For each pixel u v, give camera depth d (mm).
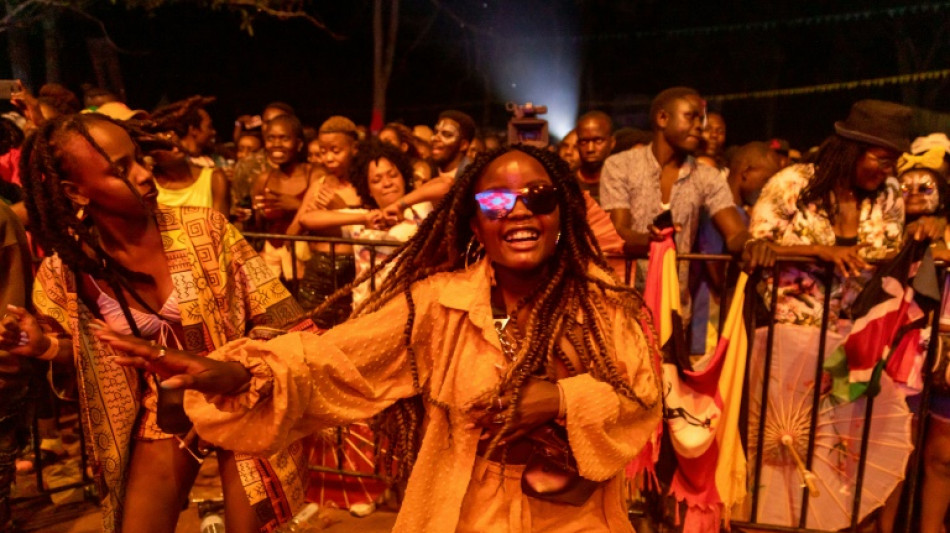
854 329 3363
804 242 3496
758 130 18234
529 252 1910
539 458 1921
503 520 1955
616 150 6223
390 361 1977
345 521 3893
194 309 2479
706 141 6316
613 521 2047
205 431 1771
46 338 2461
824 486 3537
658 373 2105
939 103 15281
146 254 2475
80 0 10055
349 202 5020
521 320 2008
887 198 3541
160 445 2504
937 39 15320
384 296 2023
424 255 2066
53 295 2510
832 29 16984
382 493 3982
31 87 9016
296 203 5516
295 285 3920
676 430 3277
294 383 1732
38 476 3998
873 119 3328
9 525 3486
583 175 5383
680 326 3291
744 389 3459
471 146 6988
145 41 13773
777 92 17844
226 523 2520
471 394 1915
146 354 1671
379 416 2123
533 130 3836
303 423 1856
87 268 2389
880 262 3305
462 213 2043
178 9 14078
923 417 3375
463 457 1934
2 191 4703
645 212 4117
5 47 8859
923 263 3240
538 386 1850
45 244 2387
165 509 2504
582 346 1984
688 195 4082
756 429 3557
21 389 3203
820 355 3367
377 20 13508
